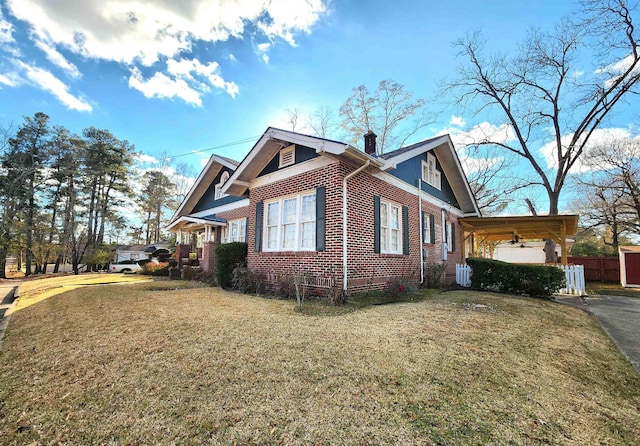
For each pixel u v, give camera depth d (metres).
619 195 20.44
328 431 2.19
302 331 4.48
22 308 7.09
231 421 2.31
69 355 3.73
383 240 9.31
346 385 2.85
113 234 34.59
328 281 7.41
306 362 3.35
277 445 2.05
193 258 16.89
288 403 2.54
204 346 3.86
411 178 11.29
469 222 15.12
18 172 27.92
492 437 2.20
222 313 5.74
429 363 3.42
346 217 7.56
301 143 8.03
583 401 2.92
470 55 18.75
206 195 18.23
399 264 9.84
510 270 9.75
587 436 2.33
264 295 8.29
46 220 29.25
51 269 32.69
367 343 3.98
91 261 29.03
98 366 3.37
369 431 2.20
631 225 21.03
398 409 2.48
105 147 31.42
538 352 4.17
